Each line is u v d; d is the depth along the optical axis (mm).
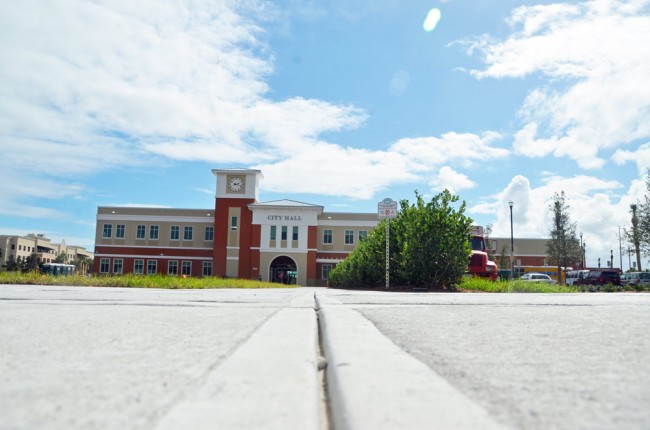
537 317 4754
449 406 1632
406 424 1453
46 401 1688
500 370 2266
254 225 61219
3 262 107750
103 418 1510
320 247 64750
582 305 6504
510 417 1546
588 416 1566
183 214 66812
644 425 1483
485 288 16547
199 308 5633
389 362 2342
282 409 1608
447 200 16859
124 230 66562
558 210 50344
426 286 16734
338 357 2459
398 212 19469
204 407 1624
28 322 3941
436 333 3529
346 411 1570
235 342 2996
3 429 1403
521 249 71875
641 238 37406
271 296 9250
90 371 2156
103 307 5543
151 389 1849
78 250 151000
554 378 2109
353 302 6906
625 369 2314
